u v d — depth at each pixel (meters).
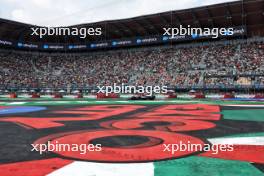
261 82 46.16
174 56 60.69
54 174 5.71
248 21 53.72
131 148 7.98
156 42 62.03
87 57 69.25
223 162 6.52
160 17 54.47
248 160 6.69
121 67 62.84
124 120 14.65
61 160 6.73
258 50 53.75
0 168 6.10
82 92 54.41
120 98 42.81
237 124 13.05
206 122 13.73
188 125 12.69
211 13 51.47
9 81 59.38
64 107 24.00
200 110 20.38
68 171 5.89
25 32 64.31
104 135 10.12
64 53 71.00
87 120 14.76
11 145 8.45
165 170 5.93
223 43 58.53
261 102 30.41
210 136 9.89
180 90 52.09
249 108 22.05
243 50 55.12
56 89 58.38
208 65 54.78
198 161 6.61
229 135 10.10
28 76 62.53
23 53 68.50
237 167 6.13
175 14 52.53
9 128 12.01
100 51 69.81
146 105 25.84
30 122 13.98
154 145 8.37
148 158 6.88
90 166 6.24
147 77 57.44
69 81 61.66
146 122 13.76
